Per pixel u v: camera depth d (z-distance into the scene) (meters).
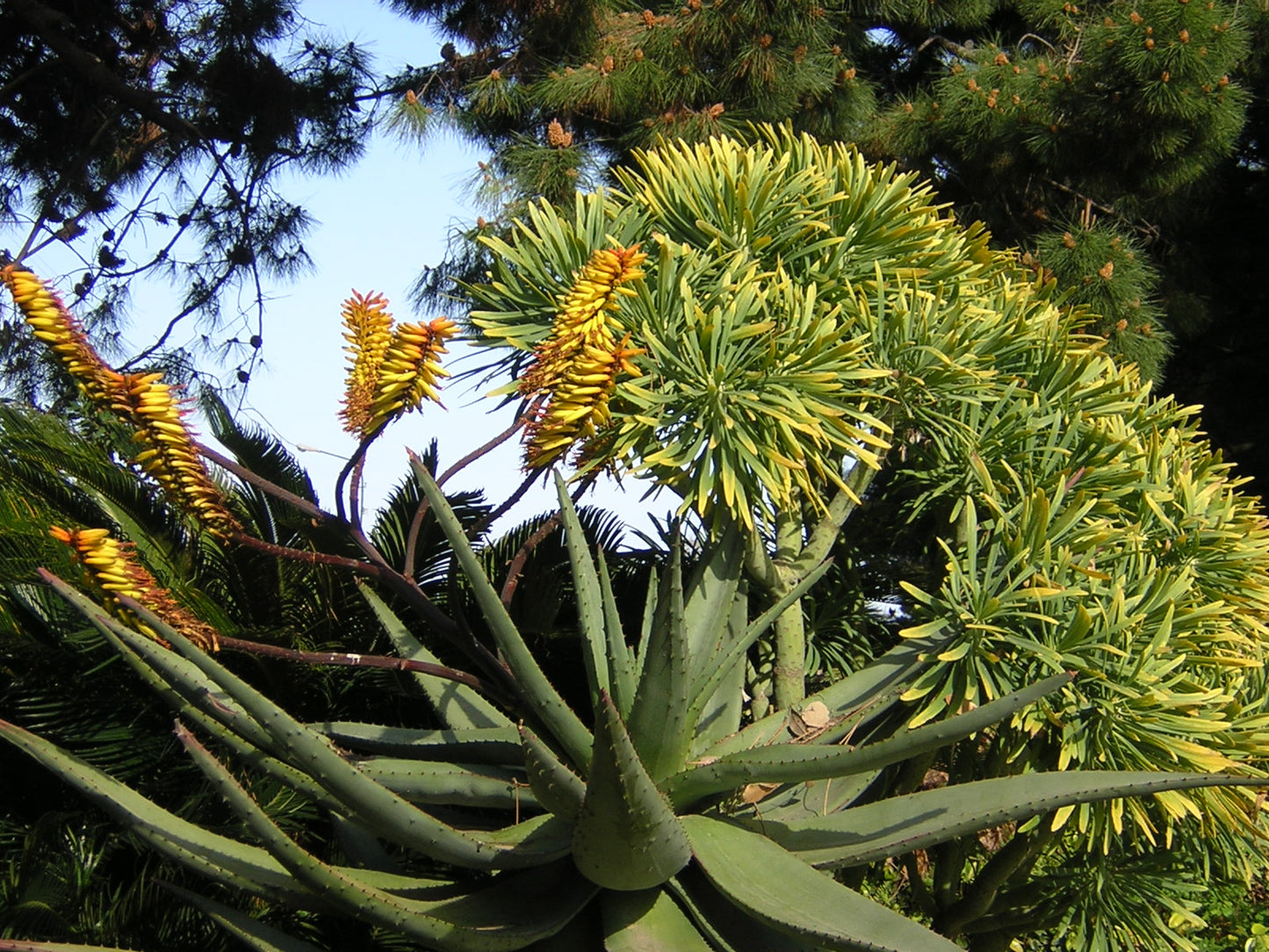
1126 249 7.54
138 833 2.98
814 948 3.23
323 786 2.93
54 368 9.38
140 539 4.45
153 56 10.21
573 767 3.42
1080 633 3.65
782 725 3.67
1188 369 10.75
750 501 3.68
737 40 7.33
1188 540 4.11
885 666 3.90
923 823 3.20
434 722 4.88
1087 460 4.18
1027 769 3.86
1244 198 10.23
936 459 4.32
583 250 3.96
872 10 8.16
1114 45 7.34
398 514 4.83
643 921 3.16
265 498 4.66
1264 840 4.04
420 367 3.10
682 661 3.12
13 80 9.65
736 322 3.77
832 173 4.48
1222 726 3.57
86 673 4.19
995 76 7.95
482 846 3.00
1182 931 4.68
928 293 4.23
